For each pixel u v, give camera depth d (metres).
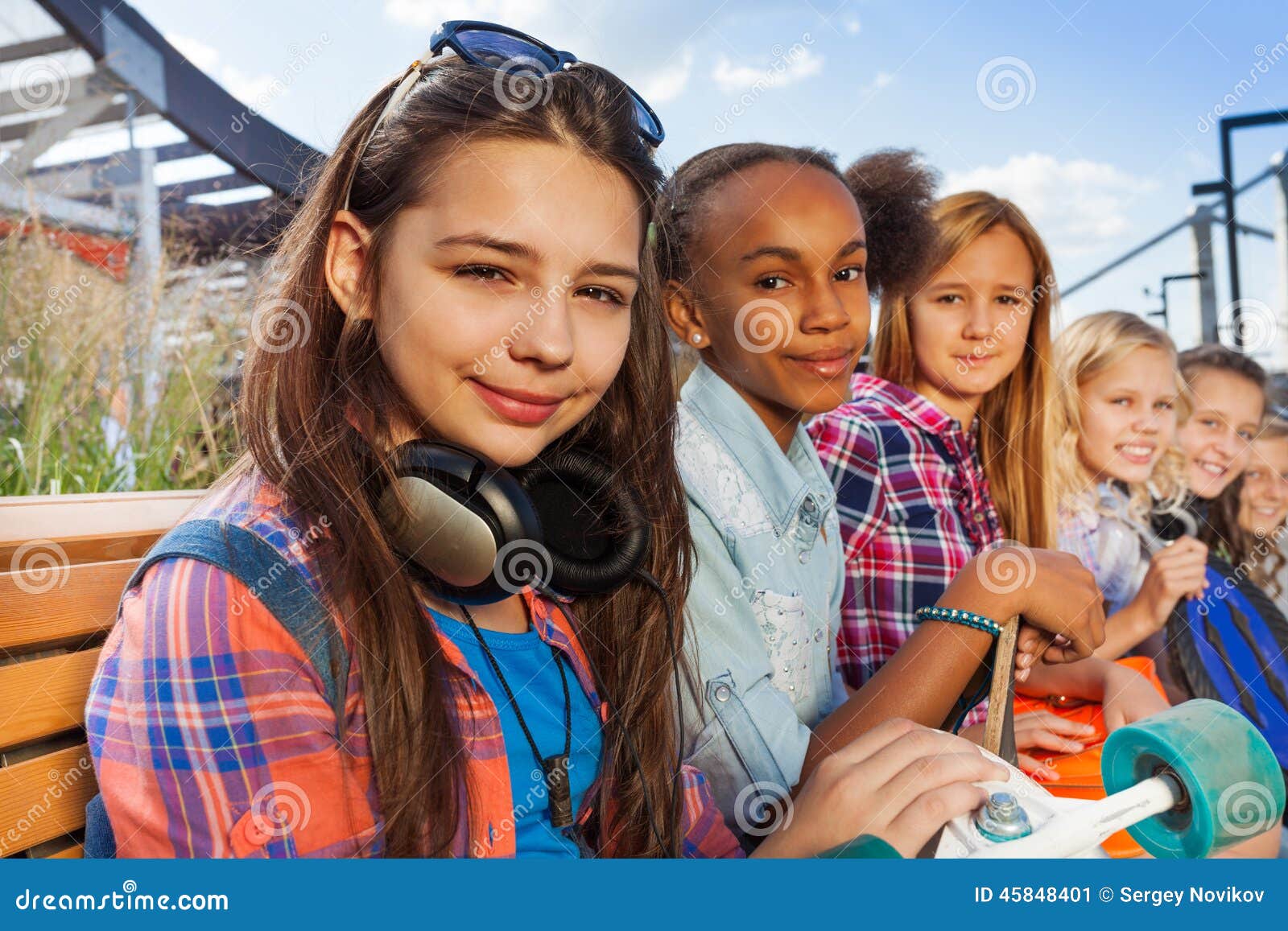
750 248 1.19
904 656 1.01
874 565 1.53
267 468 0.75
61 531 0.89
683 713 1.01
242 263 2.13
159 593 0.68
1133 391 1.72
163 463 1.78
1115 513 1.75
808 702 1.16
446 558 0.71
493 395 0.71
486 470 0.72
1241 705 1.58
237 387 1.80
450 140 0.70
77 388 1.83
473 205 0.69
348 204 0.75
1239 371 1.77
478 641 0.81
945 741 0.84
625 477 0.92
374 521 0.72
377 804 0.72
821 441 1.59
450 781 0.71
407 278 0.71
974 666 1.00
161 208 2.36
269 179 2.36
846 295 1.23
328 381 0.76
